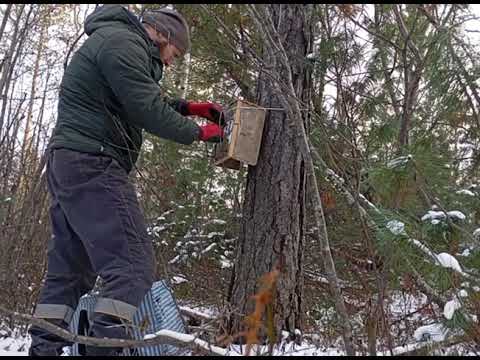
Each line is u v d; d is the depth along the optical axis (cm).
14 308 308
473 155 288
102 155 208
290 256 258
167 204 427
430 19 270
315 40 306
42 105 395
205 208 471
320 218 183
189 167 465
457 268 195
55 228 217
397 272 215
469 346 195
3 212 344
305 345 248
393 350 197
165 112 210
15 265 324
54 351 209
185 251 440
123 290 192
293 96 196
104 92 211
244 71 406
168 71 460
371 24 314
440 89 267
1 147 369
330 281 177
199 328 184
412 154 214
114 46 206
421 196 235
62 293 215
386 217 205
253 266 258
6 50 421
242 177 469
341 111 269
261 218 262
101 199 202
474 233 220
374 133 275
